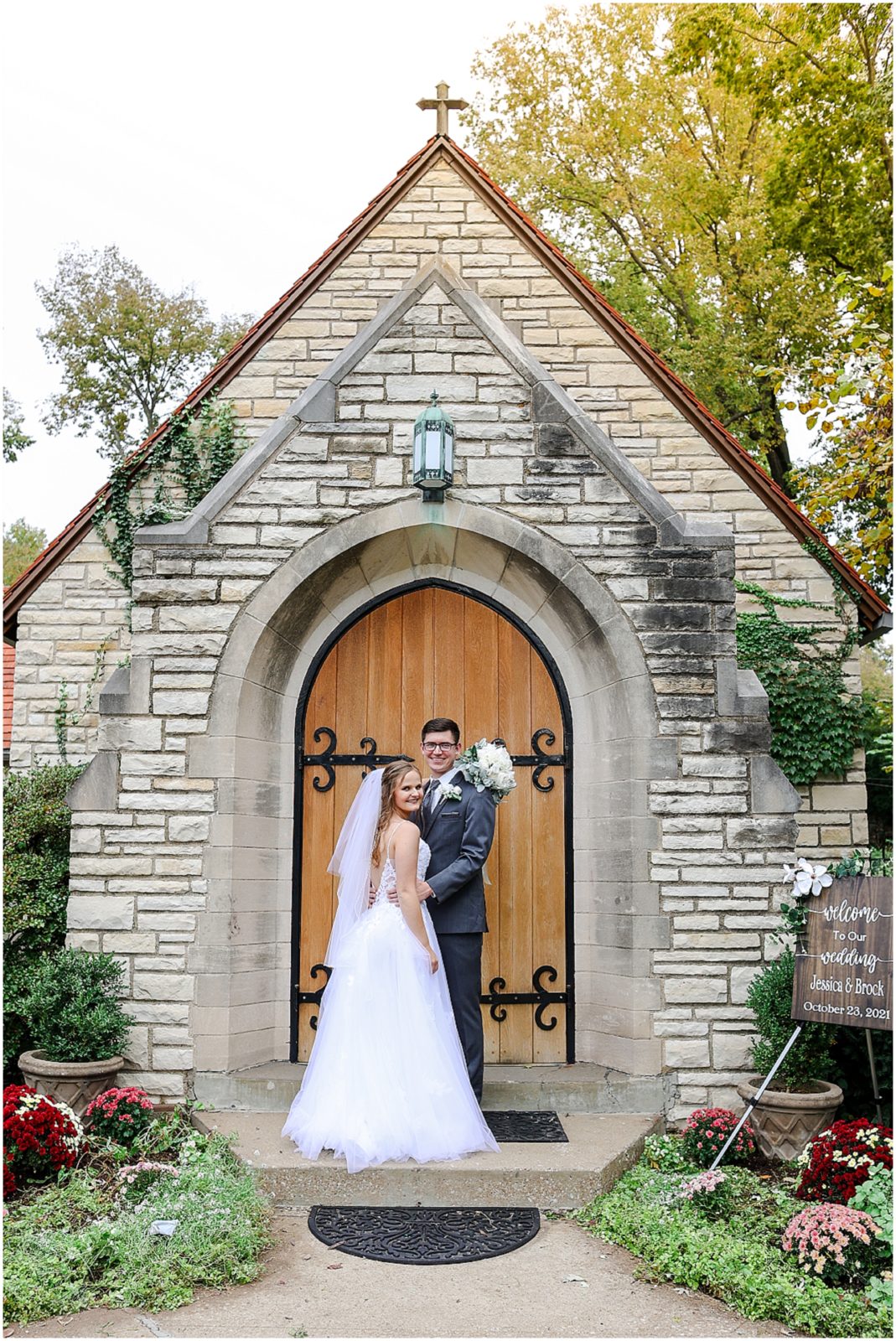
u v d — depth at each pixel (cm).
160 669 595
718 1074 566
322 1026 508
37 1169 474
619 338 770
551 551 602
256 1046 592
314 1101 490
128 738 590
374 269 773
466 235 776
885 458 728
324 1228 440
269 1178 466
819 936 510
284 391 767
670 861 579
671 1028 569
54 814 673
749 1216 444
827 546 752
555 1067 599
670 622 596
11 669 984
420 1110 474
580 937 621
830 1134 474
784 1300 370
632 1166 505
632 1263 416
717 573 600
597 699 625
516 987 618
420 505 604
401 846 505
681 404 762
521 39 1561
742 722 589
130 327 1741
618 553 602
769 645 742
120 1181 462
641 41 1512
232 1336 352
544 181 1551
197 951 574
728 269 1502
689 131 1544
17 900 634
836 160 1166
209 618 597
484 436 610
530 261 776
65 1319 366
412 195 780
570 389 766
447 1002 512
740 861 579
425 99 788
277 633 609
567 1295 386
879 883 491
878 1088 624
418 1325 359
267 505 606
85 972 553
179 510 763
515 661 643
